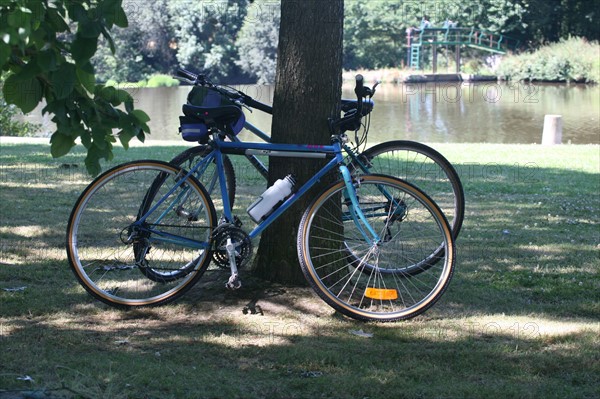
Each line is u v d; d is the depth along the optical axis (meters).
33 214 6.53
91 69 2.58
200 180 4.32
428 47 45.41
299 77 4.34
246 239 4.19
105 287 4.46
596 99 32.00
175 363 3.47
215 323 4.00
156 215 4.32
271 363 3.50
